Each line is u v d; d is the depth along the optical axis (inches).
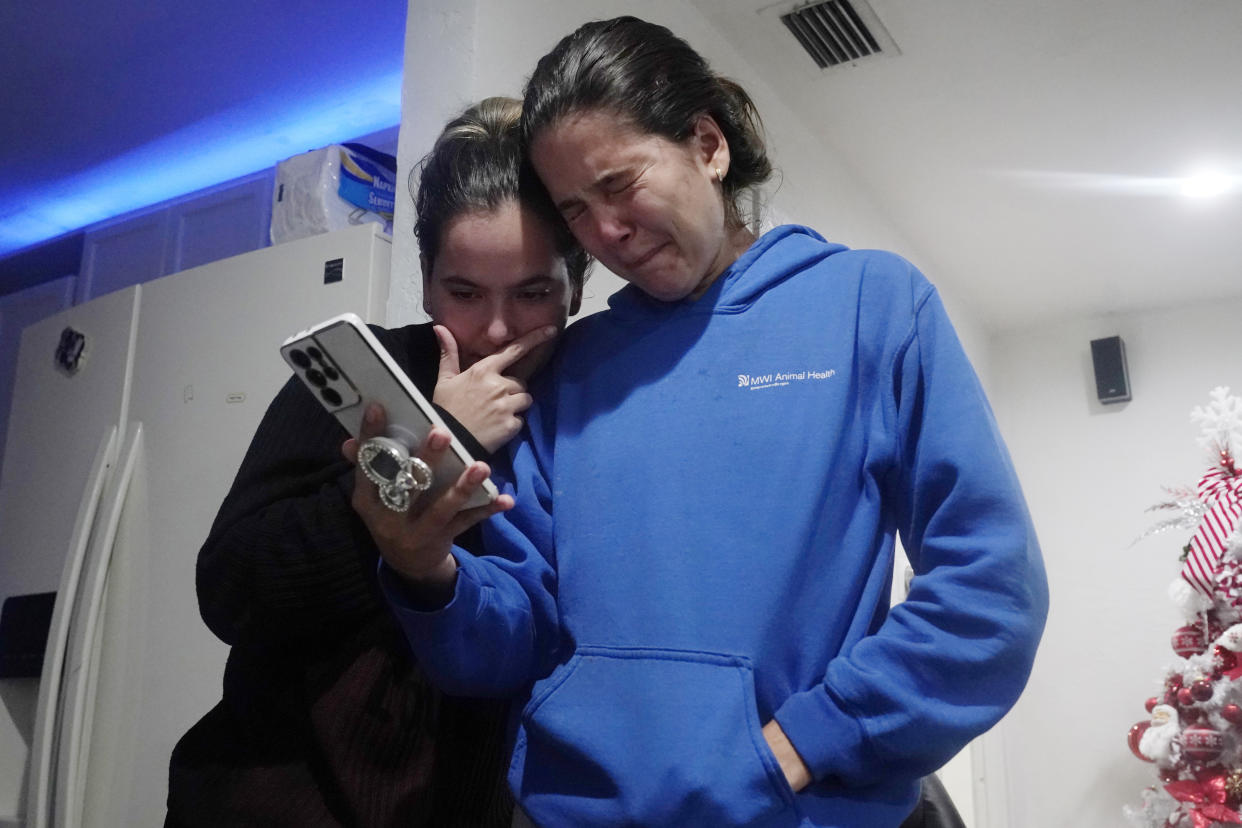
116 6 105.6
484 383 37.4
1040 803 162.9
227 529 37.6
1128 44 101.8
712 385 36.7
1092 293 166.1
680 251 36.4
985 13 97.6
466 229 37.9
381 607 37.2
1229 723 77.2
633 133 35.1
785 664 33.5
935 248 150.9
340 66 116.0
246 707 38.1
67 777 68.1
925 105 113.5
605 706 33.7
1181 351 168.2
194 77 119.0
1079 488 171.8
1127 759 157.8
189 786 37.2
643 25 38.0
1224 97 110.0
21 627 81.3
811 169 117.2
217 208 136.7
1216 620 81.6
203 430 73.2
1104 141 119.7
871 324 36.3
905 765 31.8
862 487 35.4
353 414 30.3
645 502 35.5
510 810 38.6
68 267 158.6
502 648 35.0
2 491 87.1
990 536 32.2
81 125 130.3
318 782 36.3
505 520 38.3
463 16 66.3
